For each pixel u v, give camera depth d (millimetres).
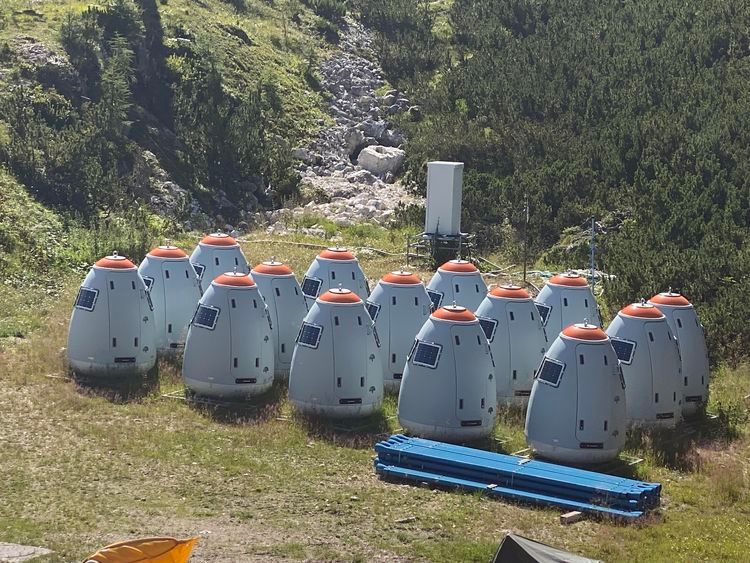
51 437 29156
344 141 69438
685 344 33781
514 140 63938
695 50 67688
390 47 80125
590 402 28516
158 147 60500
